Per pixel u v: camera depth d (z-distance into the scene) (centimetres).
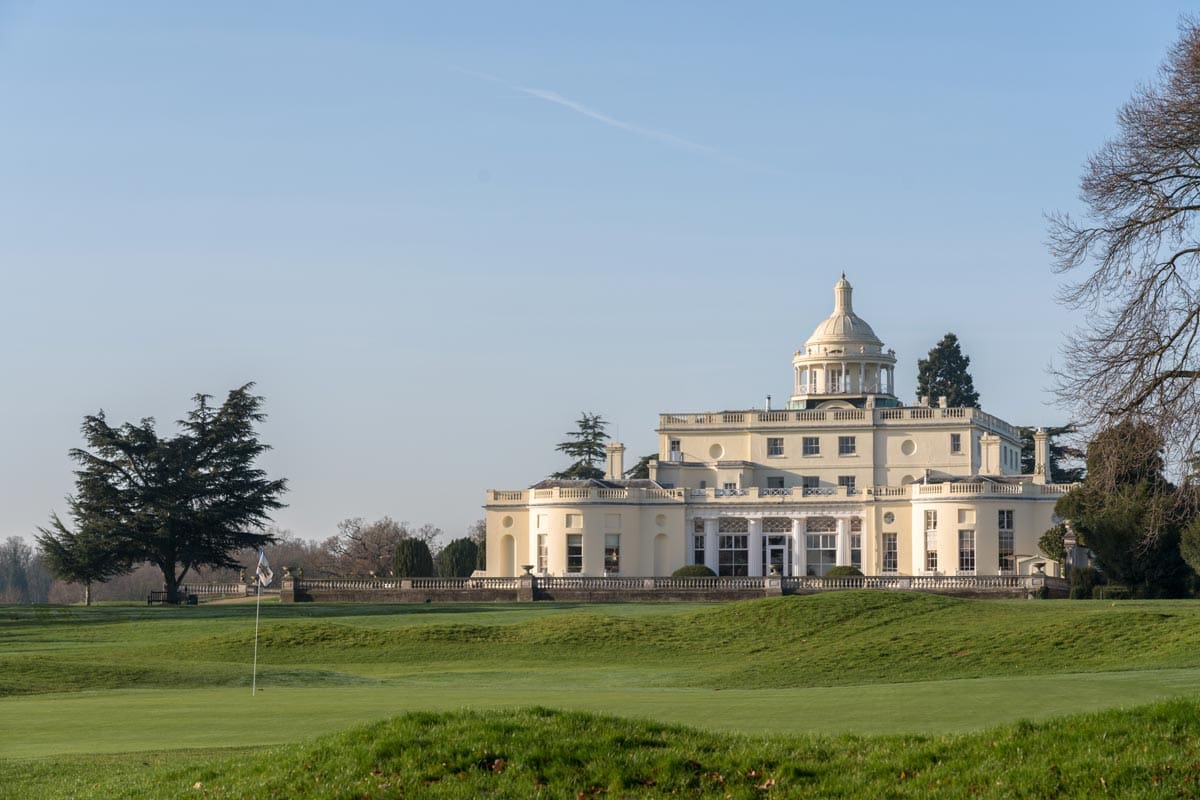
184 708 3772
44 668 5072
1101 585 9269
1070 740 2456
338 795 2347
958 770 2405
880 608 7100
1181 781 2286
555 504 11519
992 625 6400
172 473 11481
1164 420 4106
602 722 2647
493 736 2531
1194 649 5441
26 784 2523
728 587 9850
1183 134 4278
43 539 11338
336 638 6781
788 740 2616
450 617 8362
